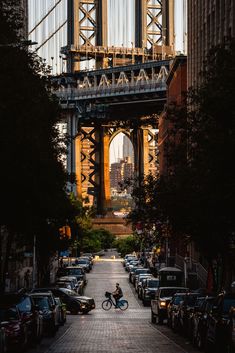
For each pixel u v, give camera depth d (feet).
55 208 149.59
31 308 128.36
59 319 175.94
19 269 324.19
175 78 436.35
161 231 185.37
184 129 143.33
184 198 145.28
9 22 117.60
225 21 259.60
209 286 225.56
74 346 135.74
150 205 174.29
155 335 163.32
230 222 135.64
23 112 112.68
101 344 140.56
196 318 131.03
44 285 298.15
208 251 168.04
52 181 143.74
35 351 124.36
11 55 111.34
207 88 116.47
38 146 120.16
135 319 224.12
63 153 166.09
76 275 359.25
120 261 640.99
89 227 625.82
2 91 108.06
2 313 111.65
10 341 107.45
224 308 107.45
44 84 141.59
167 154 156.56
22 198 134.00
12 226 148.25
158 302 196.03
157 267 394.93
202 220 146.10
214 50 121.60
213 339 110.42
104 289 366.02
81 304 243.60
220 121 115.14
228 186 115.96
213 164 114.52
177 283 290.35
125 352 124.67
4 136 112.78
